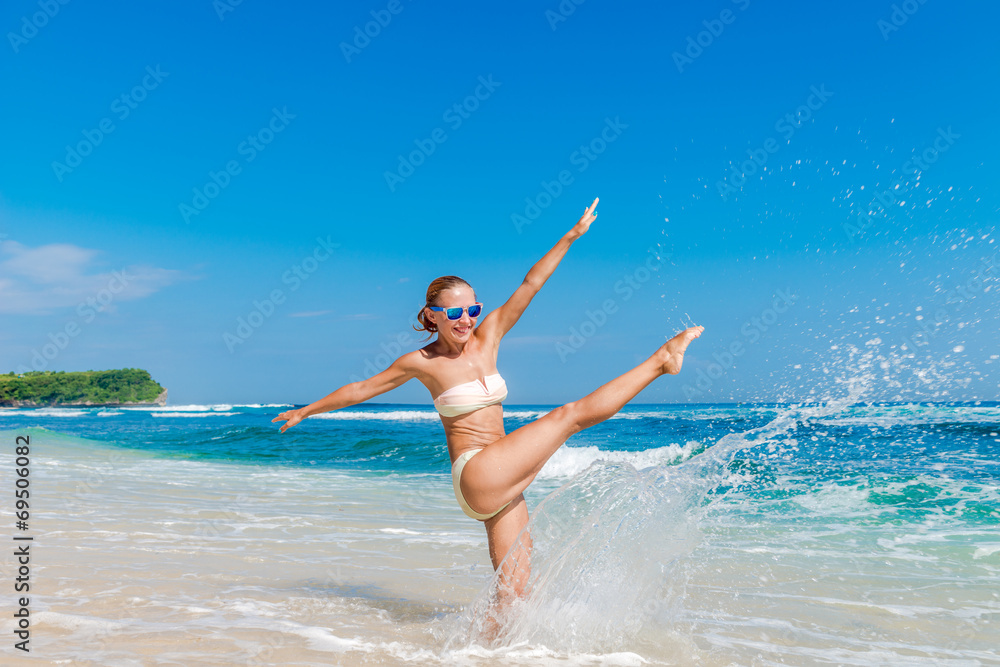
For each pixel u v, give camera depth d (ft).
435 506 24.35
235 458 45.78
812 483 25.39
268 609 11.58
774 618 11.37
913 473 26.63
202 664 8.75
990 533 18.07
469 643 9.96
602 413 9.84
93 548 16.34
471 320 10.82
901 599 12.46
